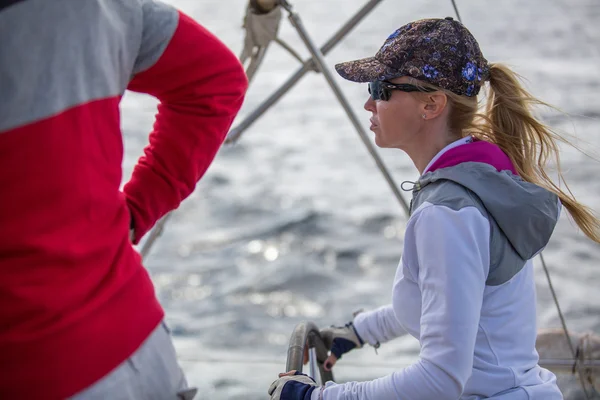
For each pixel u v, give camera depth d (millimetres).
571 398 2967
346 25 3363
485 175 1991
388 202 19781
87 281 1548
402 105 2115
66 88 1514
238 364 4785
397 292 2123
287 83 3434
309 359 2666
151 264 15758
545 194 2027
